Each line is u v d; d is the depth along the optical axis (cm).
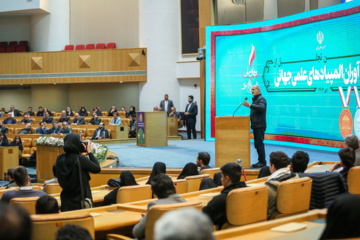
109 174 936
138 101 2355
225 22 1728
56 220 307
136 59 2198
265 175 690
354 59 1161
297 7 1584
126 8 2345
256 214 383
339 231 191
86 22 2400
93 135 1689
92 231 319
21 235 121
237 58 1509
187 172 708
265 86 1462
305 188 418
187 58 2178
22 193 464
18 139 1445
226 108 1532
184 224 115
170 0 2186
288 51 1381
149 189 518
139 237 350
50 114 2094
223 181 398
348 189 506
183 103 2203
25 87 2494
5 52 2370
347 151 516
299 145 1349
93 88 2414
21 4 2288
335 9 1220
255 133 891
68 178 482
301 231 293
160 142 1482
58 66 2272
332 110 1230
